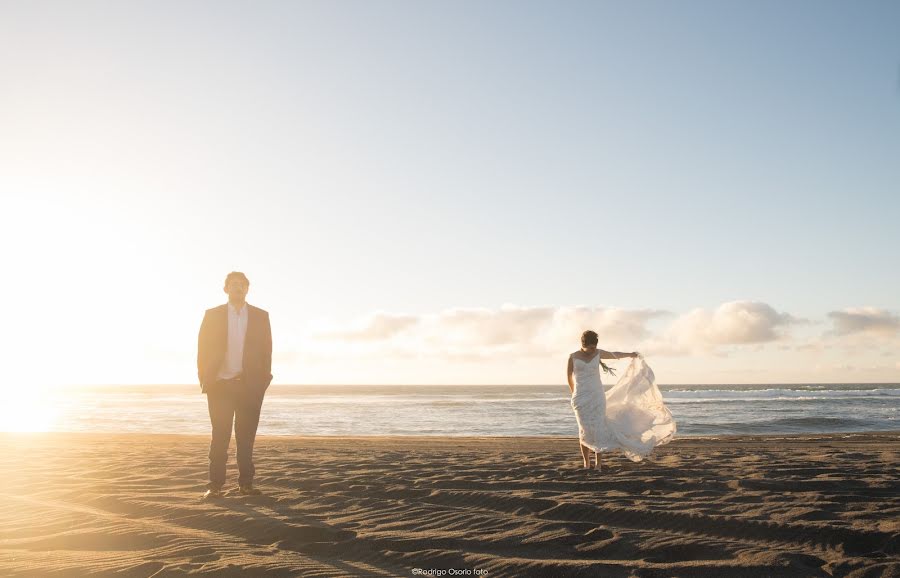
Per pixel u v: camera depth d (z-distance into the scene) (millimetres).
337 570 2877
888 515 3877
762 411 29391
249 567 2900
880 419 22406
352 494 4926
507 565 2918
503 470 6438
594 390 6738
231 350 5203
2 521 4020
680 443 11680
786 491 4934
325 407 37656
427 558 3068
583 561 2973
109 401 52281
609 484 5312
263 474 6219
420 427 22969
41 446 10891
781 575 2777
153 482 5828
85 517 4105
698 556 3102
